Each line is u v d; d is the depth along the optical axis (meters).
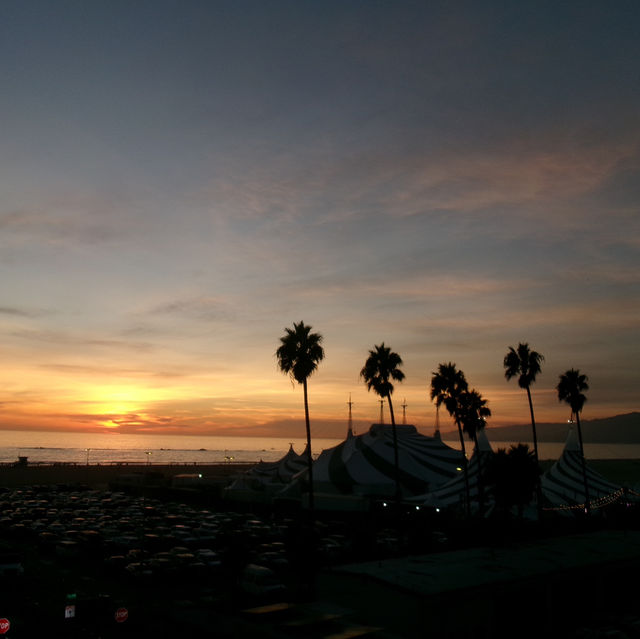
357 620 34.53
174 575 44.78
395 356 67.81
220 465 177.25
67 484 126.81
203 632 30.66
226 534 62.81
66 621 31.38
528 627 36.88
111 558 48.22
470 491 76.12
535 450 57.97
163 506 92.19
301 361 52.12
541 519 65.88
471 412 75.56
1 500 98.00
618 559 42.97
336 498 78.06
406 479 87.56
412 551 55.59
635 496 83.38
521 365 72.62
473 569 37.66
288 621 31.56
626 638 32.78
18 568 42.62
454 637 32.50
